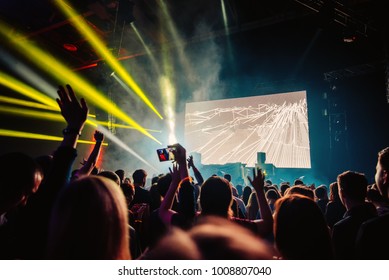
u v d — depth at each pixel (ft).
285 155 38.01
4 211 4.44
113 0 26.94
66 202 2.96
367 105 36.17
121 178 13.80
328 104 37.04
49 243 2.93
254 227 5.54
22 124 30.94
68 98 4.95
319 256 4.12
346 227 6.77
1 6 26.03
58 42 32.40
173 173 6.72
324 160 37.27
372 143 35.65
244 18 34.35
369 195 8.77
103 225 2.92
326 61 37.24
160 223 6.88
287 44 36.14
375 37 28.09
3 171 4.42
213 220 4.68
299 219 4.24
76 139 4.77
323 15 24.13
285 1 30.71
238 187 19.38
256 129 40.32
